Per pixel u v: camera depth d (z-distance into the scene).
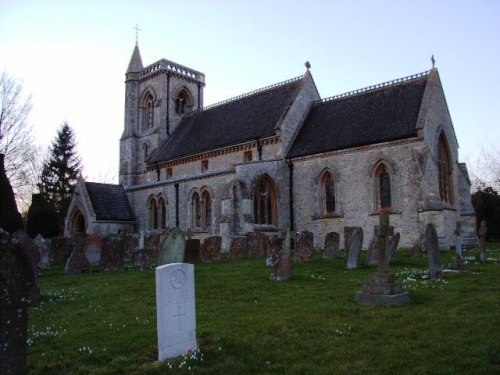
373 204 29.72
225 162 38.44
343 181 31.39
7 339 5.85
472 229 32.75
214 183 35.78
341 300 12.34
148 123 52.00
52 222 43.66
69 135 66.38
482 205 41.50
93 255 27.75
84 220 40.09
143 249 23.81
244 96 44.47
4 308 5.84
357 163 30.80
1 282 5.84
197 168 40.84
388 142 29.22
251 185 32.31
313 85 39.72
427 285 14.31
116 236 29.05
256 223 32.72
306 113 38.22
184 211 38.34
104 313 11.90
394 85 34.06
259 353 8.00
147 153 50.00
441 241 26.28
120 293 15.08
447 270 17.47
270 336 9.02
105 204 41.41
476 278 15.47
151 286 16.19
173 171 43.44
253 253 26.77
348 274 17.39
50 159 64.81
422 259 21.38
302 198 33.53
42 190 61.50
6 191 24.77
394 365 7.25
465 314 10.32
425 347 8.13
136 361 7.85
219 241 24.53
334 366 7.28
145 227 41.44
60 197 62.00
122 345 8.77
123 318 11.17
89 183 42.50
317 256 25.28
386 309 11.04
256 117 39.19
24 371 5.98
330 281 15.87
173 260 13.65
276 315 10.82
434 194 27.75
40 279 20.30
